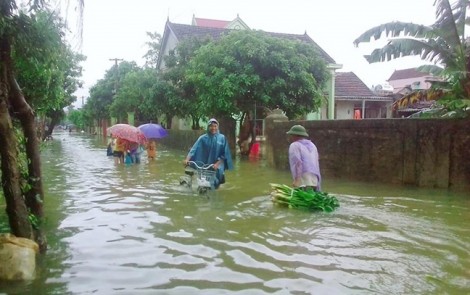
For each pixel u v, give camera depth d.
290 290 4.21
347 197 9.27
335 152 12.66
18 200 5.06
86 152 23.66
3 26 4.81
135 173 13.52
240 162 17.23
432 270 4.75
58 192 9.83
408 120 10.77
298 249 5.50
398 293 4.12
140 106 30.81
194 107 23.22
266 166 15.66
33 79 8.97
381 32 11.31
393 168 11.18
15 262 4.50
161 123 36.00
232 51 18.23
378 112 32.53
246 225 6.72
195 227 6.60
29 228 5.14
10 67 5.32
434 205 8.34
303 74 18.22
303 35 31.67
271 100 18.14
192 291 4.19
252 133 19.66
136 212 7.66
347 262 5.01
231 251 5.41
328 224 6.78
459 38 10.70
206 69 18.58
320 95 19.64
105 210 7.84
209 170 9.98
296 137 8.98
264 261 5.04
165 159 19.06
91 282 4.42
